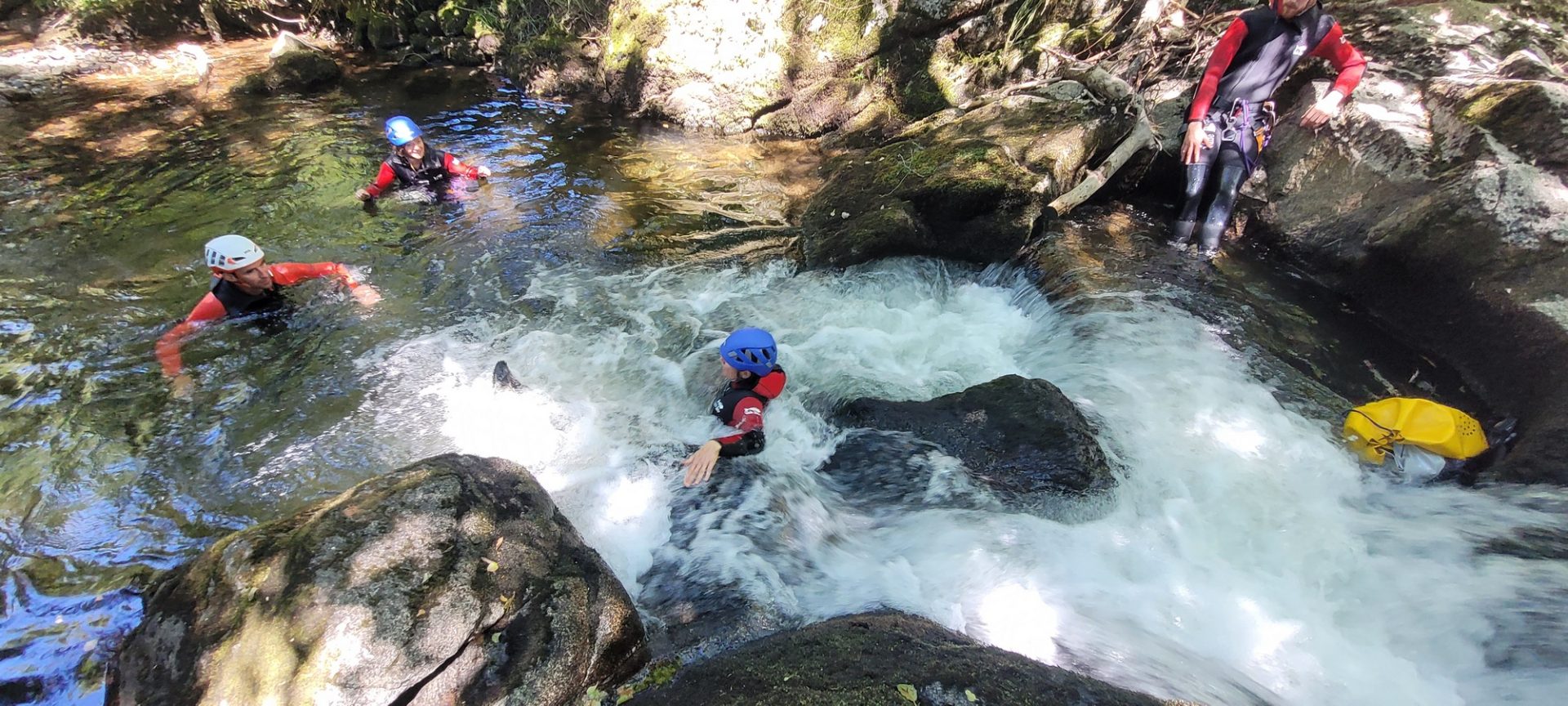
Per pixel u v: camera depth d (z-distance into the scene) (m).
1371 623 3.13
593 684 2.53
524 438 4.18
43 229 5.96
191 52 10.85
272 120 8.39
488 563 2.48
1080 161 6.05
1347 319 4.89
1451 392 4.27
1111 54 7.05
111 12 11.02
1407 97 5.13
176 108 8.72
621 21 8.96
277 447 4.01
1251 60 5.13
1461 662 2.93
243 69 10.14
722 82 8.30
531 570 2.56
